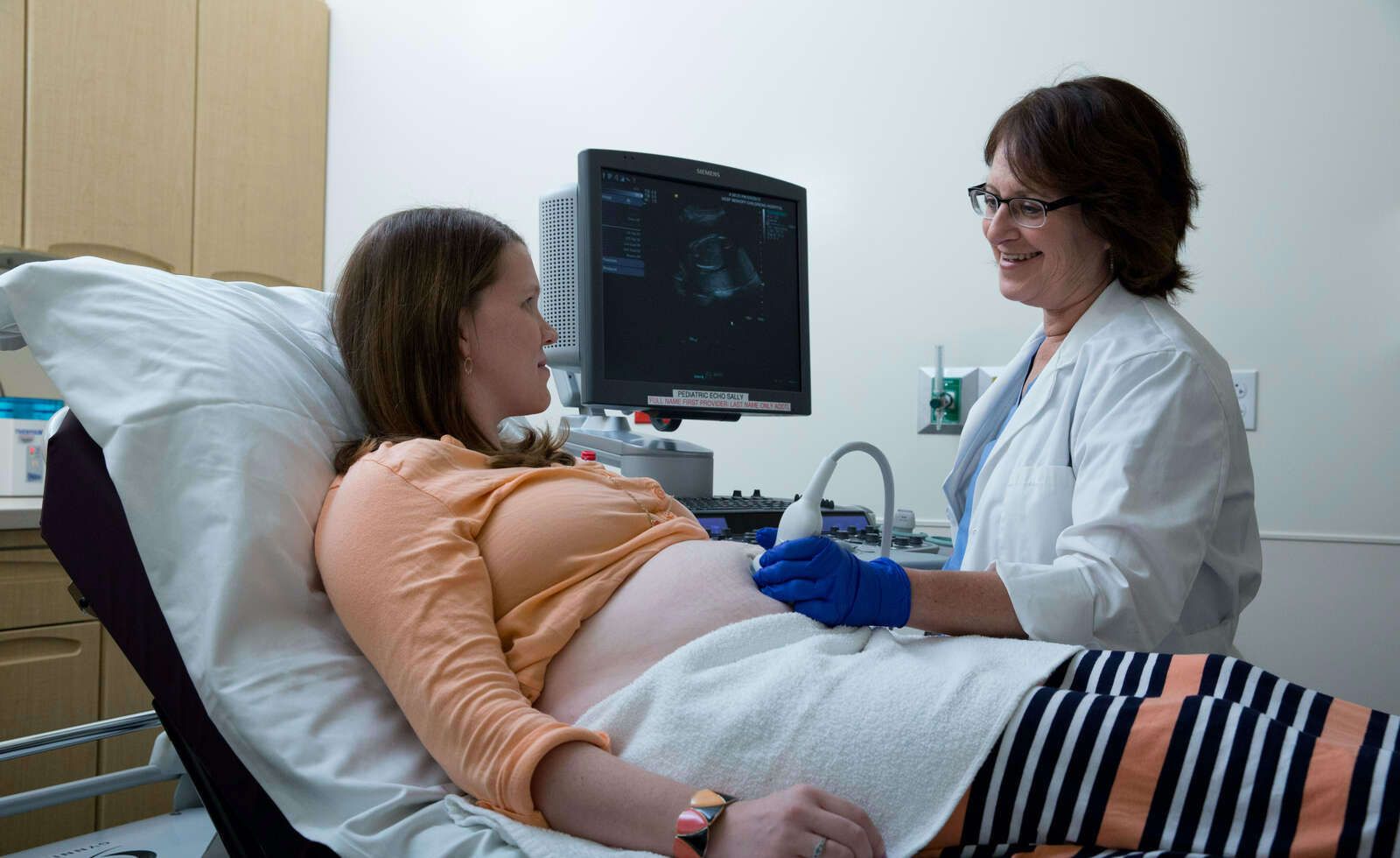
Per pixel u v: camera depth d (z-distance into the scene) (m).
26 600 1.89
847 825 0.66
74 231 2.37
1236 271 2.02
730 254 1.80
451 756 0.76
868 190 2.38
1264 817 0.65
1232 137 2.03
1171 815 0.67
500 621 0.88
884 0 2.37
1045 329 1.42
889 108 2.36
